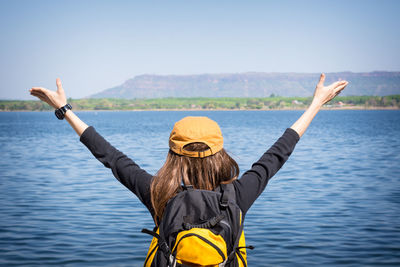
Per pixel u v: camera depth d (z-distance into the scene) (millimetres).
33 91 1976
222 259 1567
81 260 6781
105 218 9570
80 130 1992
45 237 8055
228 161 1787
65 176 16859
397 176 16078
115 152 1964
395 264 6441
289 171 17906
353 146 33125
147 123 106500
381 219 9188
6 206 10906
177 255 1574
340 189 13211
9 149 32344
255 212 10094
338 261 6637
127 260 6801
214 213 1654
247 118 142250
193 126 1756
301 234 8141
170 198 1722
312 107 2057
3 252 7160
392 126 74938
